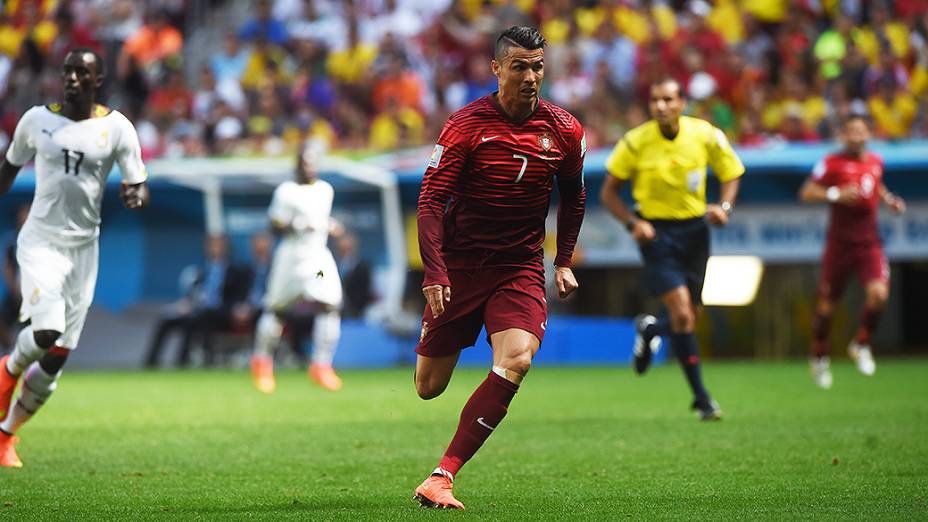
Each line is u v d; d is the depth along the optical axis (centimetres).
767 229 6309
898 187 6147
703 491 2041
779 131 6806
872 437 2812
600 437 2900
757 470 2291
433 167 1903
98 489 2123
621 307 6950
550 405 3838
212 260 6631
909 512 1802
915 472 2241
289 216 4572
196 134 7375
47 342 2364
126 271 6938
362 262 6456
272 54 8094
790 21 7375
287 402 4088
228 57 8269
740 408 3634
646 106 7069
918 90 7094
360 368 6300
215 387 4888
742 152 6234
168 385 5028
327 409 3806
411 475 2303
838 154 4447
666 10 7838
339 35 8219
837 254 4497
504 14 7806
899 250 6166
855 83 6788
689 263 3278
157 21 8312
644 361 3634
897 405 3688
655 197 3256
